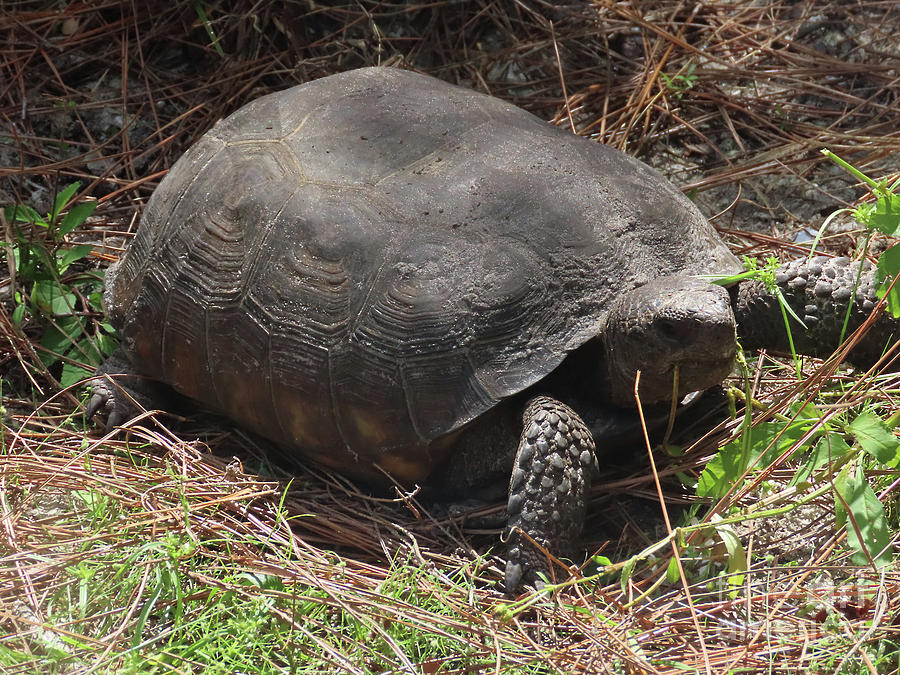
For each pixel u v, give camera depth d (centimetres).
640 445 666
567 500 573
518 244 616
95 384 724
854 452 571
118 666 501
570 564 586
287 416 642
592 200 639
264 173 670
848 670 508
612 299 609
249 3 1030
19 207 816
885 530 539
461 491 638
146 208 730
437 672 506
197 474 661
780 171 925
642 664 500
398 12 1045
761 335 662
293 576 554
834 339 646
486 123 688
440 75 1026
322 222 634
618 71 1029
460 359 598
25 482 627
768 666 504
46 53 1015
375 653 518
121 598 543
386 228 625
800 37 1051
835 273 643
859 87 1002
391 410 608
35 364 761
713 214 898
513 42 1052
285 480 666
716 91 998
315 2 1059
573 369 627
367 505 645
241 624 514
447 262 610
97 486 618
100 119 978
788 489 581
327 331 621
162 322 686
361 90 716
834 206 892
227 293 655
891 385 666
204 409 734
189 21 1039
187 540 589
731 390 674
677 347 571
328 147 673
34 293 768
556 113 992
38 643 521
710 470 596
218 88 1001
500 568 608
